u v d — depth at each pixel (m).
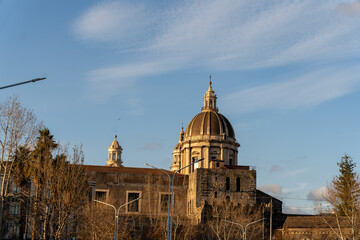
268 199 125.06
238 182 119.62
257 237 106.25
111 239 87.06
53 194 68.00
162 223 100.62
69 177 69.06
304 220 106.00
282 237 105.25
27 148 70.56
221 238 103.88
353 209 83.44
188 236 100.62
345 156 114.75
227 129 132.50
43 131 72.94
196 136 131.00
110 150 172.62
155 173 124.62
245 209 114.38
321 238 100.81
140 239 99.12
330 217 102.38
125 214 107.50
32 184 85.06
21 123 67.56
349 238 96.19
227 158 130.38
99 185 118.62
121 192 119.44
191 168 129.88
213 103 136.62
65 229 80.00
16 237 82.69
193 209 117.06
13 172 72.19
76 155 72.44
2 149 66.06
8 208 77.12
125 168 125.31
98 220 88.25
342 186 98.38
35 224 68.31
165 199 122.00
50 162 69.56
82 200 77.00
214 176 118.44
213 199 116.75
